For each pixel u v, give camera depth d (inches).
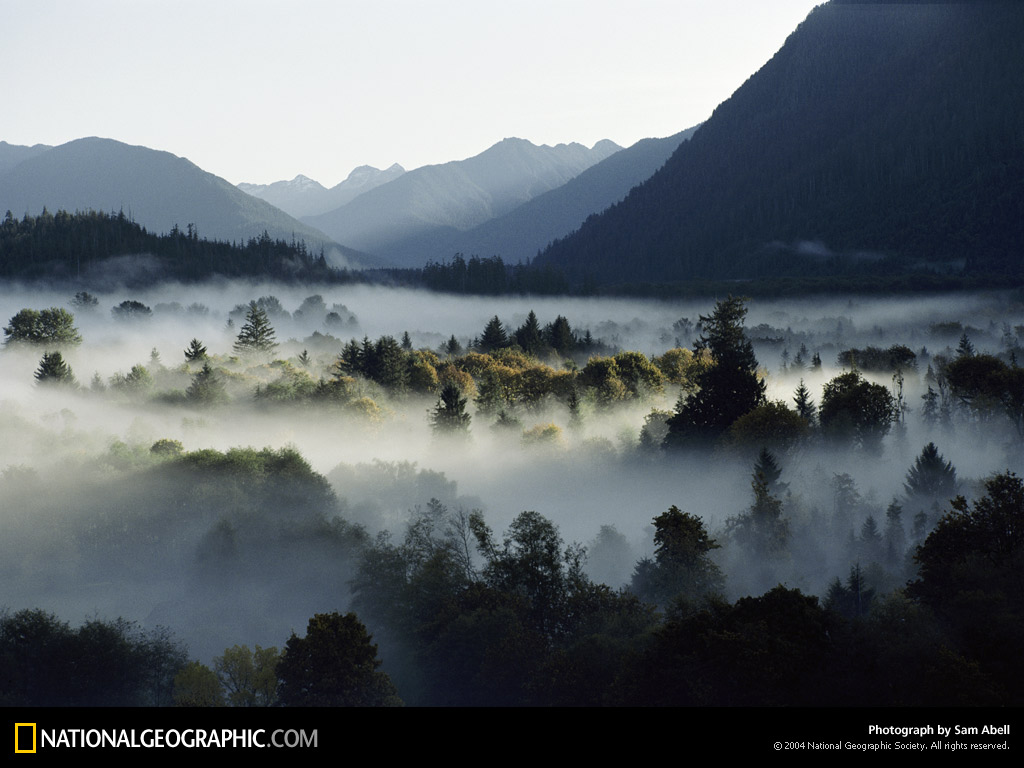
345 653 2303.2
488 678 2511.1
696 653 2129.7
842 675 2027.6
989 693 1861.5
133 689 2723.9
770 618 2167.8
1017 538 2556.6
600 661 2348.7
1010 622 2081.7
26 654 2719.0
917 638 2068.2
